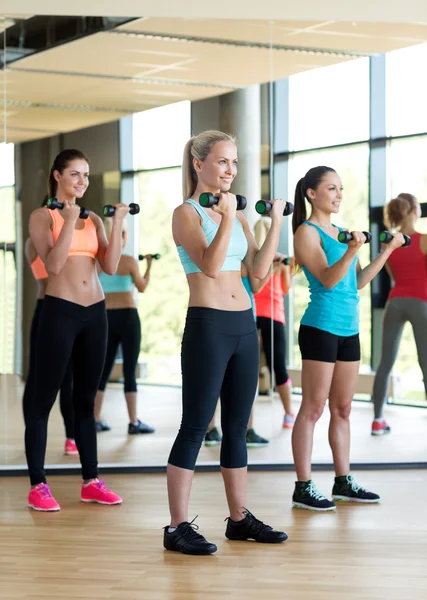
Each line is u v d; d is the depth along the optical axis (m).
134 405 6.03
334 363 4.76
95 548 3.89
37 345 4.72
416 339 6.07
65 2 5.80
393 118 6.11
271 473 5.78
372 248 6.14
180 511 3.86
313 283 4.77
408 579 3.39
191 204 3.87
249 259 4.08
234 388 3.91
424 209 6.05
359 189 6.12
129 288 6.08
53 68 5.91
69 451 5.86
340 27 6.03
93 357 4.80
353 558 3.70
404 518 4.45
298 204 4.96
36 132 5.92
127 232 6.07
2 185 5.87
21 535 4.14
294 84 6.07
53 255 4.62
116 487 5.33
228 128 6.05
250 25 6.00
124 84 6.00
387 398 6.09
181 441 3.87
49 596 3.19
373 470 5.88
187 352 3.83
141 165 6.07
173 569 3.54
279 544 3.93
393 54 6.09
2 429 5.86
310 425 4.73
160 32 5.96
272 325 6.02
